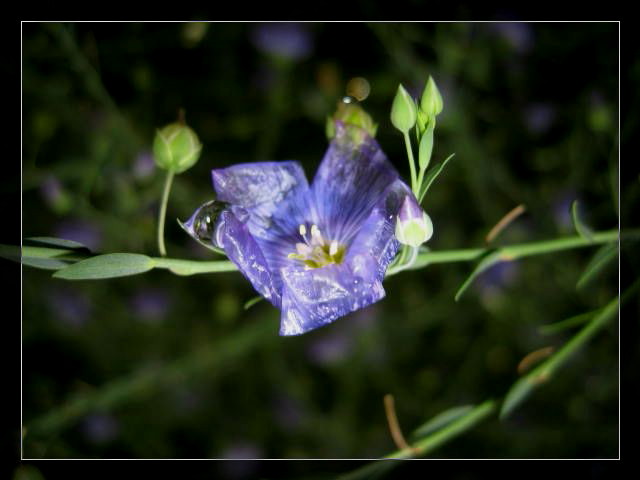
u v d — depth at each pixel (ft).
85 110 0.95
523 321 0.97
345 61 1.05
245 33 1.05
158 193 0.90
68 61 0.93
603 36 0.97
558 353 0.69
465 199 1.01
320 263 0.64
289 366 1.00
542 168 1.00
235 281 1.00
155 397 0.97
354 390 0.98
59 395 0.94
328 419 0.98
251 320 1.00
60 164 0.91
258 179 0.64
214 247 0.64
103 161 0.90
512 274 0.95
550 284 0.97
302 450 0.97
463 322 1.00
